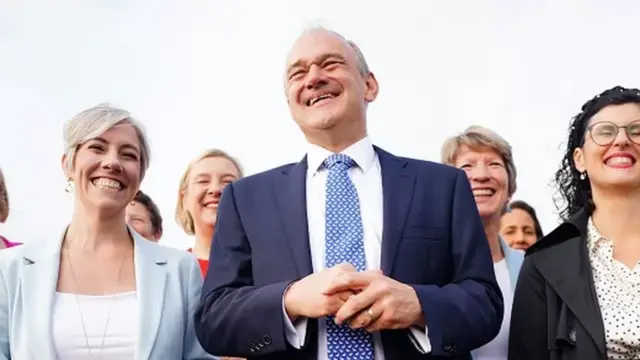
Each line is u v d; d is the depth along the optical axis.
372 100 3.12
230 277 2.76
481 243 2.76
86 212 3.10
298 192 2.82
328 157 2.91
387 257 2.63
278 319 2.52
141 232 5.02
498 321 2.65
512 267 3.70
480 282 2.68
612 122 2.85
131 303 2.96
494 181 3.89
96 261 3.06
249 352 2.57
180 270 3.15
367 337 2.57
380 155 2.98
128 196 3.12
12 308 2.89
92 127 3.05
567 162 3.15
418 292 2.49
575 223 2.91
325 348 2.58
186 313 3.07
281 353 2.62
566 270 2.79
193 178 4.73
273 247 2.73
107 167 3.03
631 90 2.95
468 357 2.75
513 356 2.90
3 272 2.97
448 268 2.74
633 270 2.73
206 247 4.67
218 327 2.62
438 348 2.46
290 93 2.98
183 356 3.06
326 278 2.48
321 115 2.86
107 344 2.84
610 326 2.60
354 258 2.66
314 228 2.76
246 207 2.87
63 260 3.04
